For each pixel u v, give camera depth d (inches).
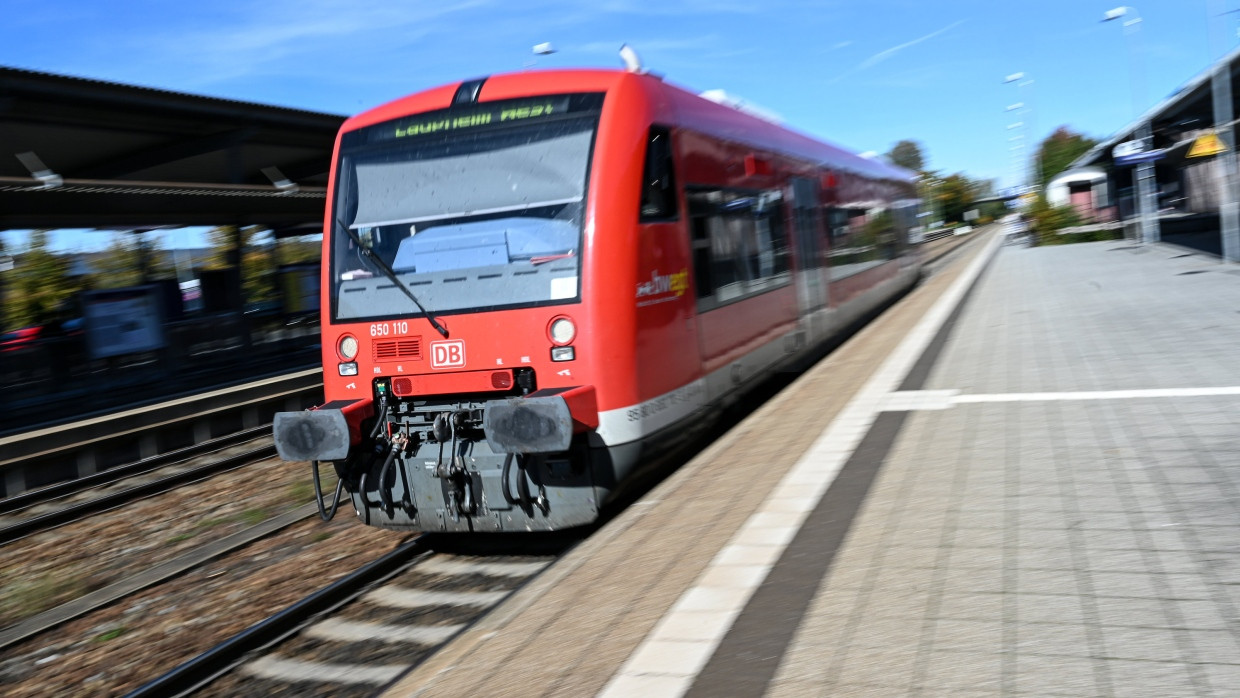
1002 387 345.1
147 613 277.3
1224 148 786.8
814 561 184.7
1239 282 655.8
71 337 691.4
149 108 740.7
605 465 261.9
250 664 226.5
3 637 265.9
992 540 184.5
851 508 215.8
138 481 488.4
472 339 270.8
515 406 246.2
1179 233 1504.7
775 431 315.9
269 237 863.7
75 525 398.9
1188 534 176.7
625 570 198.2
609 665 151.6
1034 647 138.0
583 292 260.7
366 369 286.4
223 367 808.3
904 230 892.6
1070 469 227.5
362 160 297.6
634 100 282.8
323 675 217.0
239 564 312.5
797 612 161.2
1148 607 147.3
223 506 404.5
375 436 278.7
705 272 317.4
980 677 131.1
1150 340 424.2
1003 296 751.1
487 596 254.8
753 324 364.8
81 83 678.5
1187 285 673.6
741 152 373.7
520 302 266.4
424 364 277.7
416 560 289.6
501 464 265.7
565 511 263.4
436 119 291.3
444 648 186.4
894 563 178.2
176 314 780.0
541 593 195.2
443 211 281.6
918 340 519.8
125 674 235.3
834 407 342.3
